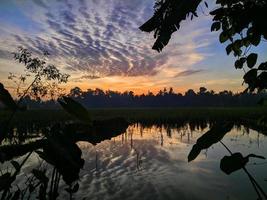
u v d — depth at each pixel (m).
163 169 12.40
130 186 10.10
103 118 2.79
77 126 2.64
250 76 2.43
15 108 2.30
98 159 14.16
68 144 2.48
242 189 9.55
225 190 9.54
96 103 139.88
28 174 9.98
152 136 22.52
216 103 117.06
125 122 2.76
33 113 30.12
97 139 2.61
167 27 2.64
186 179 10.92
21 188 8.30
